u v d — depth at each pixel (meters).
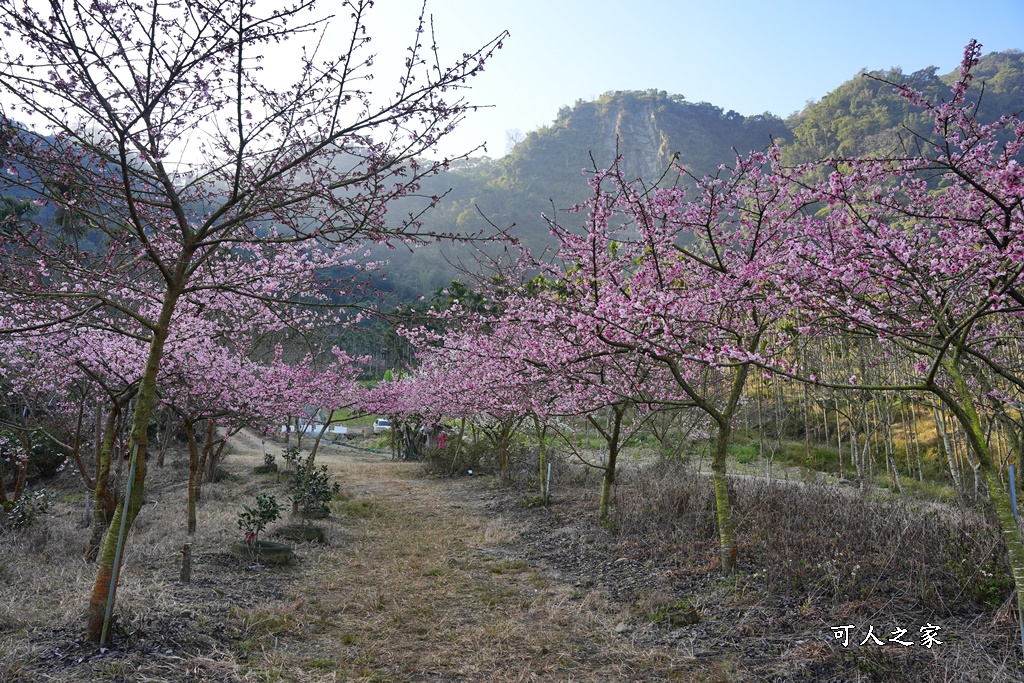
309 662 4.46
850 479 14.55
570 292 7.47
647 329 5.34
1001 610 4.36
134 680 3.80
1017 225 3.48
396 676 4.27
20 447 10.32
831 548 5.83
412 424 22.61
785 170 4.37
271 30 3.87
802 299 4.18
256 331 11.74
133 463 4.44
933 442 16.08
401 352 30.69
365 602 6.02
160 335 4.44
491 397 11.03
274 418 11.25
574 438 17.14
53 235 5.11
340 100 4.25
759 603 5.32
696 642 4.75
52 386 9.17
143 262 5.46
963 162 3.78
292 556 7.64
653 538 7.91
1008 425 6.66
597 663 4.47
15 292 4.13
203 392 8.91
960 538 5.43
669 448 15.95
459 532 10.02
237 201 4.26
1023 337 5.27
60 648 4.18
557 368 7.19
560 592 6.42
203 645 4.54
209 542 8.38
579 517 10.08
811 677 3.88
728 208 5.86
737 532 7.47
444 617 5.60
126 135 3.73
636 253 6.76
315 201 4.77
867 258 4.26
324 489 9.93
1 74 3.64
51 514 10.32
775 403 20.92
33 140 3.97
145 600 5.11
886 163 3.84
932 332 4.13
